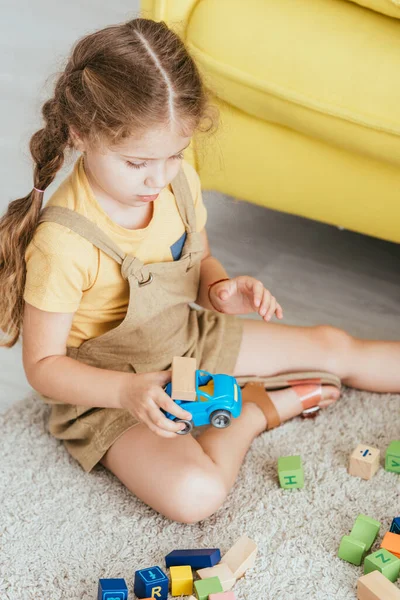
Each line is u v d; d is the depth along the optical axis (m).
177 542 1.06
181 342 1.23
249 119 1.45
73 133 1.02
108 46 0.99
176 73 0.98
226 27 1.37
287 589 0.98
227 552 1.02
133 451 1.12
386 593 0.92
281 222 1.84
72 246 1.06
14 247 1.08
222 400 1.02
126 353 1.18
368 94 1.28
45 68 2.44
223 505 1.12
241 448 1.17
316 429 1.26
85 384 1.06
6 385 1.39
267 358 1.29
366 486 1.14
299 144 1.43
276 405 1.25
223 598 0.93
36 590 0.99
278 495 1.13
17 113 2.22
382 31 1.30
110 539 1.06
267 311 1.17
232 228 1.80
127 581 1.01
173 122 0.96
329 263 1.71
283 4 1.36
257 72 1.35
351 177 1.41
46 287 1.06
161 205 1.15
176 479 1.07
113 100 0.95
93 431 1.16
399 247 1.78
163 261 1.17
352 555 1.01
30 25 2.73
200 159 1.53
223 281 1.23
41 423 1.27
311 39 1.32
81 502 1.12
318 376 1.29
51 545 1.05
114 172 0.99
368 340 1.34
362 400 1.32
